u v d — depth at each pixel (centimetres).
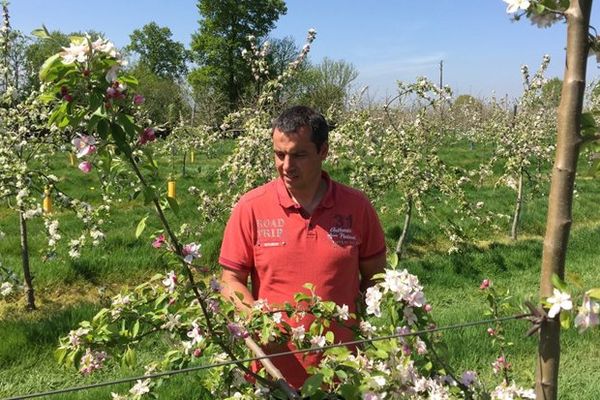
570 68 119
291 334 192
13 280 553
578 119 120
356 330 191
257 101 638
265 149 578
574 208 1122
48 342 484
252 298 220
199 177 1357
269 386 176
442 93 710
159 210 160
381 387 153
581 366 457
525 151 936
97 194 1090
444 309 591
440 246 880
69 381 426
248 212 229
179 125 1473
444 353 175
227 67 4494
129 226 862
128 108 150
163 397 377
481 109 2267
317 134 214
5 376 433
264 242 224
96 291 649
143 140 151
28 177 532
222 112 2359
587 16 117
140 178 153
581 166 1177
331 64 3672
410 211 772
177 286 174
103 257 688
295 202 223
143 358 445
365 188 743
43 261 671
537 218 1035
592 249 848
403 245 802
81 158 153
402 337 167
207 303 176
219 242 760
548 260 125
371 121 751
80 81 143
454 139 2202
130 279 678
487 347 468
